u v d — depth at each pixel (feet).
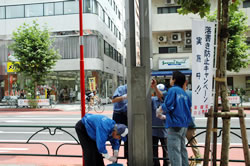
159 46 66.69
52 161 17.66
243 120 9.14
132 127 10.43
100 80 76.74
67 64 73.82
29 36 59.67
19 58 59.88
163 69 63.26
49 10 75.15
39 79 61.87
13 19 76.84
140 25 10.66
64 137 27.02
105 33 83.82
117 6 110.32
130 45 10.46
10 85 77.56
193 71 10.02
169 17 62.75
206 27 10.04
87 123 11.00
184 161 11.19
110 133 10.86
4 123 37.58
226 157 9.60
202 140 23.91
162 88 14.53
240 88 68.54
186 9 10.28
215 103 9.75
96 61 72.49
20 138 26.73
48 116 46.52
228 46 46.73
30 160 18.01
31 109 59.98
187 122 11.00
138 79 10.40
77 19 73.36
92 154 11.10
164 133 14.35
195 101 10.06
